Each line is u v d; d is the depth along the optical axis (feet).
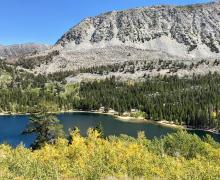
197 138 255.91
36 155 164.25
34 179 99.04
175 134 264.52
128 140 276.21
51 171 107.55
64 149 182.39
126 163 136.77
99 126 378.73
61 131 295.28
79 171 111.86
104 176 112.57
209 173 130.41
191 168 140.77
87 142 227.40
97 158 134.92
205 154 240.12
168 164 150.71
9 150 176.14
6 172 100.07
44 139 285.02
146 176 122.52
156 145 249.96
